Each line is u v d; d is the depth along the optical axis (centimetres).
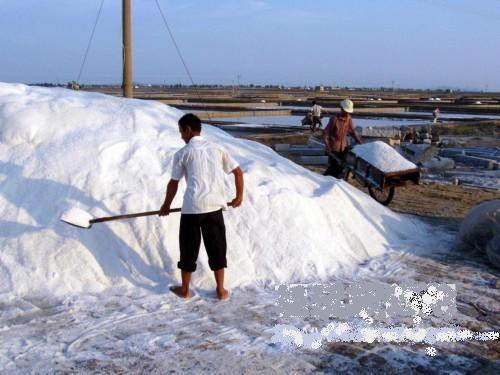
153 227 547
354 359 392
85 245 523
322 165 1542
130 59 1401
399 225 746
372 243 671
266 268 553
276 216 605
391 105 5941
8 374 355
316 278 553
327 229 643
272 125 3066
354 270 588
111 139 629
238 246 563
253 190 621
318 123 2834
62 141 618
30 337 407
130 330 423
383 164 898
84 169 584
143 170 600
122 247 534
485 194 1109
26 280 496
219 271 486
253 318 454
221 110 4522
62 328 423
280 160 793
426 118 3991
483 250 655
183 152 479
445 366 387
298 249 582
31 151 607
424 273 587
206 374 364
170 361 379
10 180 577
